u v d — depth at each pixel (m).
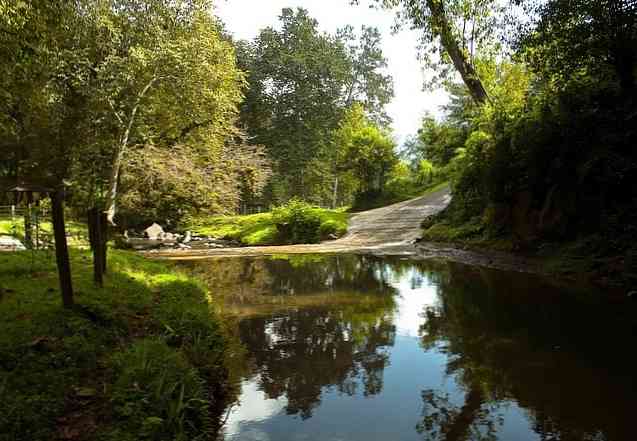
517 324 6.38
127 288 6.79
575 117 10.69
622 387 4.20
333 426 3.67
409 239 18.97
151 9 17.03
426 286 9.69
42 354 3.82
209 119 22.20
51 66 13.45
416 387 4.40
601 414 3.71
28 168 15.55
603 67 11.06
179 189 22.14
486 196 15.51
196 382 3.88
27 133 15.07
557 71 11.94
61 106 15.83
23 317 4.64
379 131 33.44
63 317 4.66
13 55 8.48
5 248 11.40
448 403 4.04
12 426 2.81
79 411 3.21
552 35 11.55
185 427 3.33
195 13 17.88
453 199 19.62
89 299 5.51
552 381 4.39
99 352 4.18
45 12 8.30
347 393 4.30
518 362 4.92
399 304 8.05
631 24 9.88
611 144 9.91
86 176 21.41
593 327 6.05
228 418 3.84
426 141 31.11
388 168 32.56
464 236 15.98
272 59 41.00
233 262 14.70
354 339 6.01
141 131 20.91
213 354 4.90
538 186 12.38
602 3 10.02
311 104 40.97
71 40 15.25
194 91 18.55
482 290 8.89
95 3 15.77
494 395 4.14
